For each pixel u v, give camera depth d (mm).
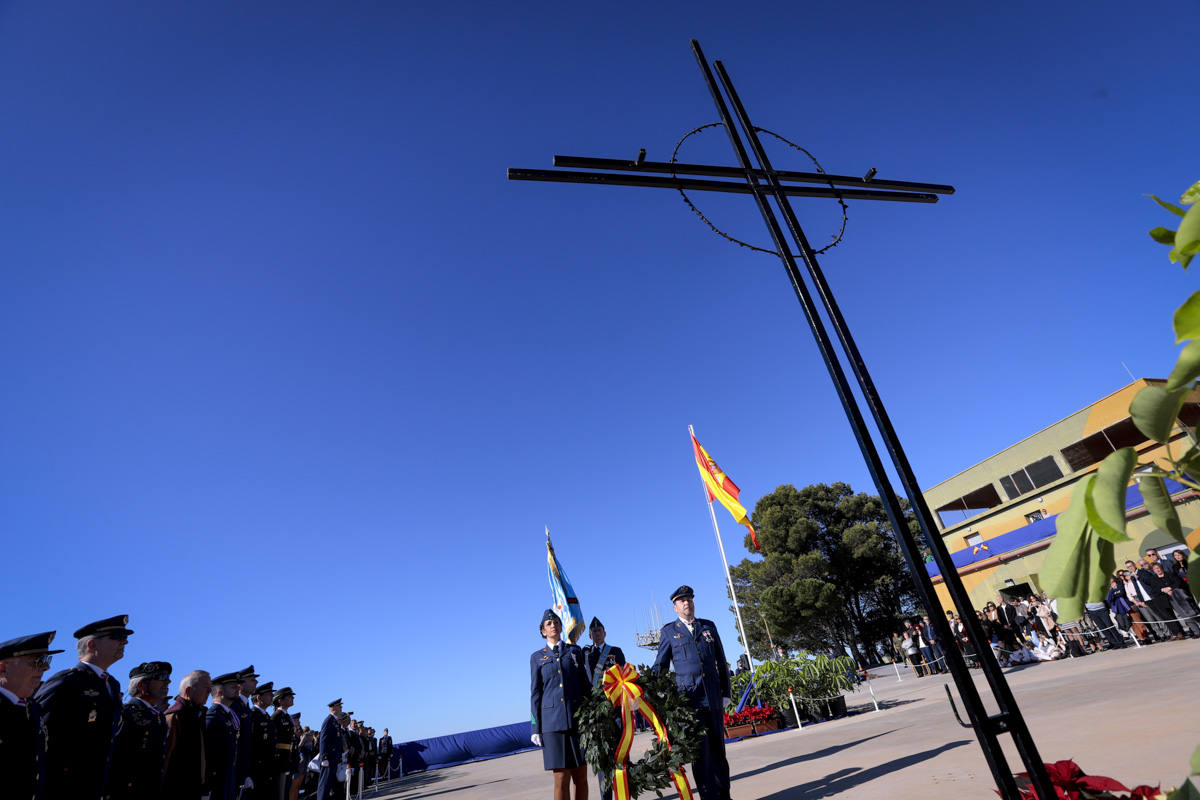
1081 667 11922
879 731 8875
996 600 27219
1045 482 27281
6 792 4238
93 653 5445
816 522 46375
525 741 32094
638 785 5672
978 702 1856
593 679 6555
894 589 43875
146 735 5938
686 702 5781
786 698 13148
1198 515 16984
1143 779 3613
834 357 2447
